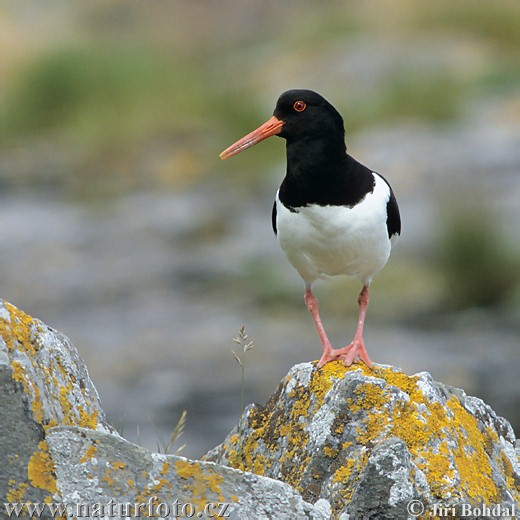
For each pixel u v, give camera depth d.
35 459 5.36
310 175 7.43
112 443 5.48
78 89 28.12
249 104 25.28
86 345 15.15
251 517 5.46
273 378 13.63
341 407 6.13
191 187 22.94
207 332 15.51
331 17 34.25
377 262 7.65
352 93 26.64
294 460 6.27
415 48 29.81
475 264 17.06
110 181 23.61
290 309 16.59
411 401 6.22
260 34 38.78
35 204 22.67
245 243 19.27
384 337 15.19
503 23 31.89
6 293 17.56
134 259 19.00
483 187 19.86
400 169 20.92
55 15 42.34
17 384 5.40
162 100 27.20
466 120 24.31
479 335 15.20
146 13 41.41
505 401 12.52
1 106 28.61
